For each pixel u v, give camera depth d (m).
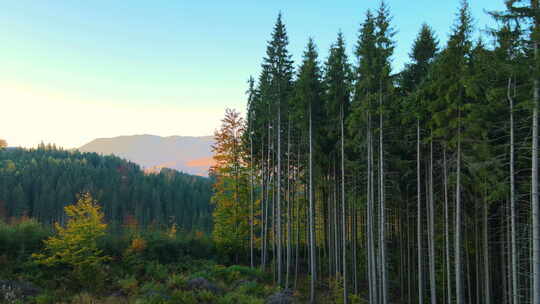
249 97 33.66
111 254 27.84
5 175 107.62
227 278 27.00
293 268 34.28
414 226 29.52
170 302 19.00
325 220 34.81
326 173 30.36
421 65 21.64
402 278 28.67
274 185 32.59
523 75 13.44
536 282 13.00
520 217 19.75
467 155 17.59
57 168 128.50
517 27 13.33
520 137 17.72
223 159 35.44
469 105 15.97
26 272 22.33
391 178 24.33
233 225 35.19
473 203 22.88
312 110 25.70
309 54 25.64
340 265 32.34
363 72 20.50
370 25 20.31
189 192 133.00
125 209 109.88
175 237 33.31
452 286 26.19
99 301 19.42
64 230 24.30
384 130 21.72
